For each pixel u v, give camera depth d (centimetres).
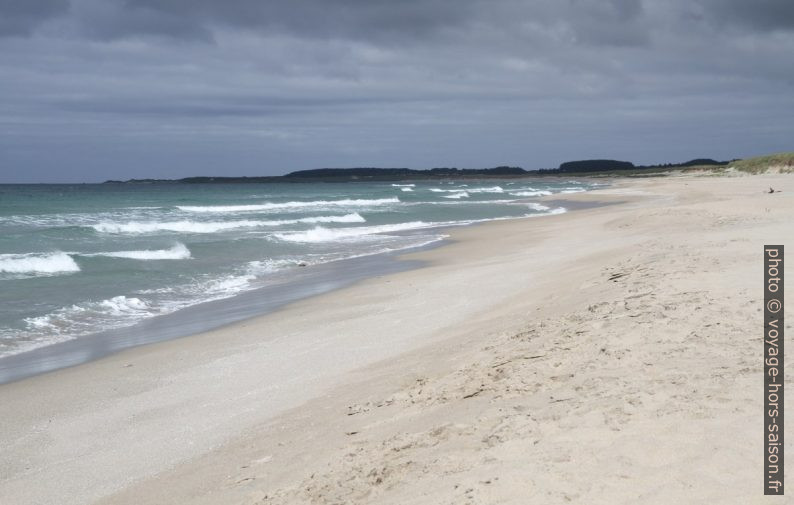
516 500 392
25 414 776
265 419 702
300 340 1047
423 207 5072
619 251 1490
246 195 8025
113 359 1011
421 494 434
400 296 1366
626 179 13812
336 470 515
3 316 1311
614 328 737
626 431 462
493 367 705
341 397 736
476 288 1363
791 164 8525
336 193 8575
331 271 1869
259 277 1797
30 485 592
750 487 367
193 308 1408
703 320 708
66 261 1864
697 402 491
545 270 1480
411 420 599
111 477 596
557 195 6800
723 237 1388
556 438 471
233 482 544
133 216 4066
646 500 369
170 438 677
